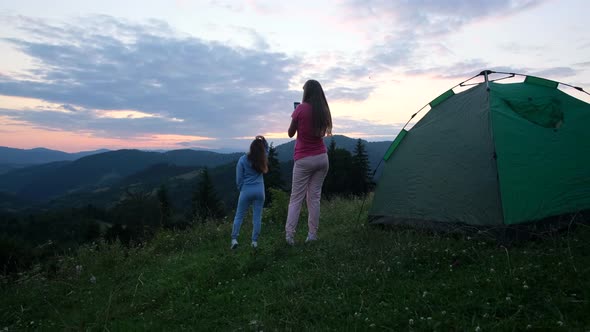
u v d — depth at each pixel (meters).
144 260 6.95
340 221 7.73
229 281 4.81
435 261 4.20
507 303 2.91
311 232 6.14
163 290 4.86
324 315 3.30
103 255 7.24
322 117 5.78
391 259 4.36
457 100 5.69
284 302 3.70
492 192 4.81
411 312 3.06
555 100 5.45
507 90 5.49
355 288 3.79
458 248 4.51
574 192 4.99
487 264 3.88
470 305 2.99
